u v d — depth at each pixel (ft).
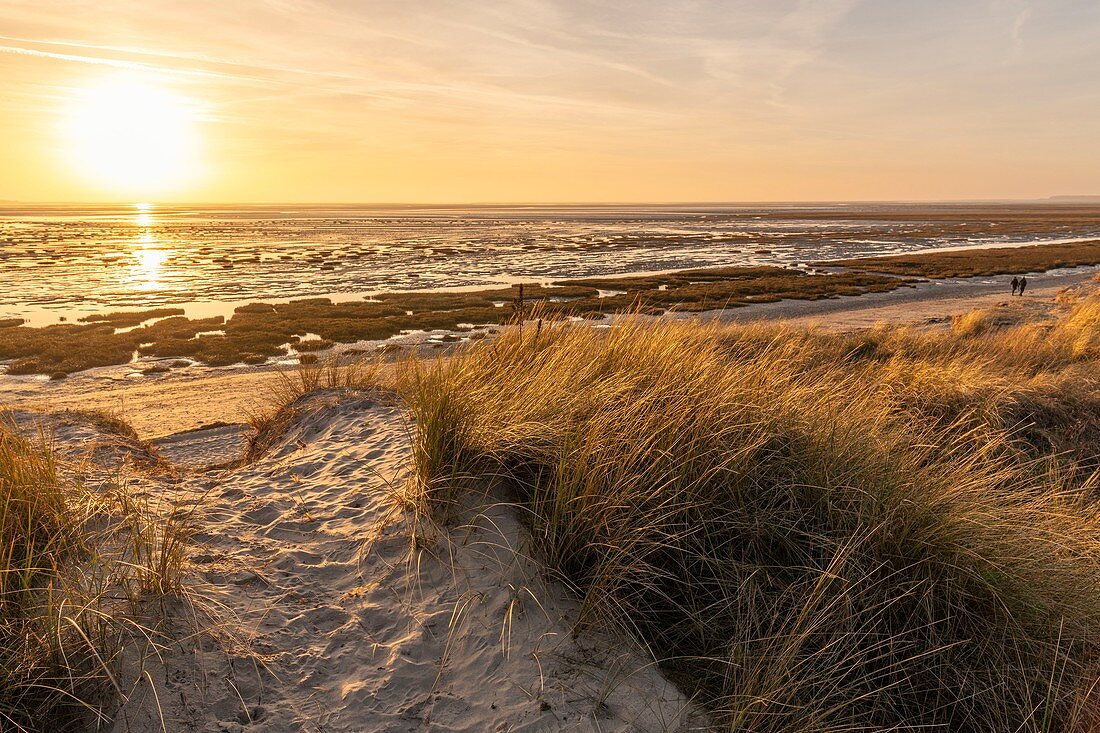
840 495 12.78
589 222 577.02
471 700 9.43
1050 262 186.91
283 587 11.45
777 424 14.46
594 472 11.87
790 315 105.50
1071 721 9.70
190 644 9.56
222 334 89.30
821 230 429.79
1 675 8.13
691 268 194.08
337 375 26.73
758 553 11.91
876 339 43.78
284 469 16.97
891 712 10.02
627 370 17.02
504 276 173.58
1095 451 23.36
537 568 11.63
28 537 9.84
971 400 25.22
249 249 267.59
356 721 9.00
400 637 10.47
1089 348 37.42
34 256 223.71
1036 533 12.99
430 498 12.98
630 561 11.39
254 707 8.99
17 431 14.21
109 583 9.95
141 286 147.95
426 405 14.24
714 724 9.36
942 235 366.63
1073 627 11.14
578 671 9.93
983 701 10.10
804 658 9.83
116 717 8.38
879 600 11.03
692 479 12.72
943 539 11.52
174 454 35.53
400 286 152.46
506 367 17.78
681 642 10.89
